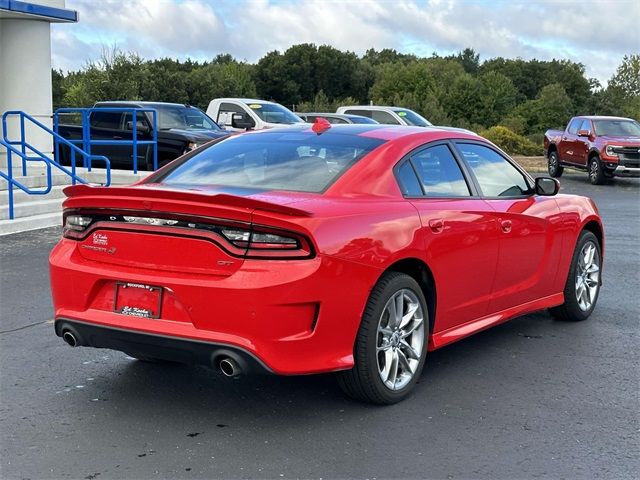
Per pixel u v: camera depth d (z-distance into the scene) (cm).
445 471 372
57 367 522
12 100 1444
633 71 7494
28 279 789
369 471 371
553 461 386
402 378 468
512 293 574
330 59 10262
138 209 418
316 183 458
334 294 408
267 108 2084
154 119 1565
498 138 3994
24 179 1291
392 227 446
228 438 408
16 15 1389
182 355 411
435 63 10056
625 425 435
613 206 1661
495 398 475
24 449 391
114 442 401
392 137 508
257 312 389
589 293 683
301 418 437
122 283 427
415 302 470
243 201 393
